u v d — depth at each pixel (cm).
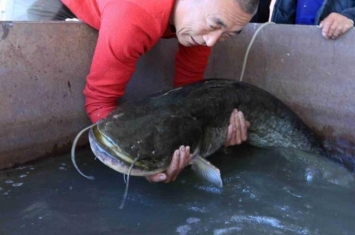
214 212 173
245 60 251
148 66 246
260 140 234
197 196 185
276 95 251
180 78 240
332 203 184
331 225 167
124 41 189
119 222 164
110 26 191
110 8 195
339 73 229
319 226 166
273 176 205
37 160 211
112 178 197
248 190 191
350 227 166
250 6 180
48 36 208
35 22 204
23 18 269
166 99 190
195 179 197
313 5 288
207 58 239
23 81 203
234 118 213
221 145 214
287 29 239
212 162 216
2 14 276
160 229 160
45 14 265
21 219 164
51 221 163
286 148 237
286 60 243
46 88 211
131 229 160
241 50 252
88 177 179
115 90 200
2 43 194
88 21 219
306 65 238
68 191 186
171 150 173
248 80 255
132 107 179
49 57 210
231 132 214
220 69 260
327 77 233
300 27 236
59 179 196
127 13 188
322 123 240
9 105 199
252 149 233
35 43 204
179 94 196
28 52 203
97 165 210
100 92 200
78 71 221
